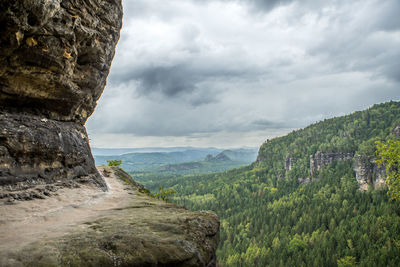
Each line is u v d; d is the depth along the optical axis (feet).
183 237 23.06
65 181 37.91
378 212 361.30
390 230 306.55
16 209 25.75
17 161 31.63
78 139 45.80
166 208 34.19
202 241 24.81
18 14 27.35
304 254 308.19
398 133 534.37
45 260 16.53
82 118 52.42
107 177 56.95
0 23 27.14
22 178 31.40
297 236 354.13
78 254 17.65
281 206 506.07
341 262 263.08
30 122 35.94
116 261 17.88
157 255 19.51
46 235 20.52
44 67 35.29
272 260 307.17
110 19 47.80
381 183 447.42
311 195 541.75
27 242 18.88
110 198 39.24
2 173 29.07
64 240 19.54
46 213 26.66
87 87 48.55
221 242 402.93
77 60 43.98
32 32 30.63
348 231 335.06
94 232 21.57
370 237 309.01
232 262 315.99
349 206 427.33
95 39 44.37
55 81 38.45
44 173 35.29
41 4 28.58
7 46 29.50
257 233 405.80
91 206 32.81
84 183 40.88
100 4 44.11
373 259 250.37
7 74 32.68
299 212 455.63
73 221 25.22
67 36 35.81
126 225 23.88
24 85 35.55
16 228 21.94
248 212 510.58
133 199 40.98
